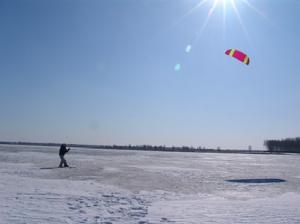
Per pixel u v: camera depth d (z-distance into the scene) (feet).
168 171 95.30
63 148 92.73
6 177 61.16
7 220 28.37
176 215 34.53
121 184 61.77
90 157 164.35
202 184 67.00
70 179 65.31
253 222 32.35
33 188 49.08
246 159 224.74
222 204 43.04
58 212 33.04
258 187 65.67
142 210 36.63
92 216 32.07
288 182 76.59
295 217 35.27
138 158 177.58
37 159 125.18
